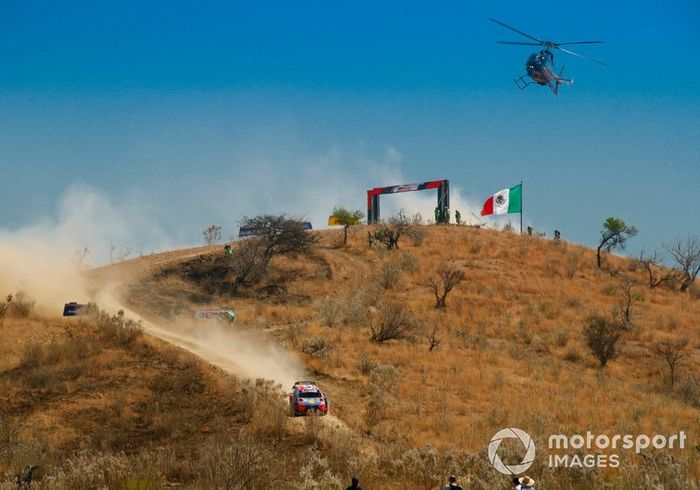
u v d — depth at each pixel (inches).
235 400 2645.2
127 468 1873.8
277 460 1962.4
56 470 1863.9
